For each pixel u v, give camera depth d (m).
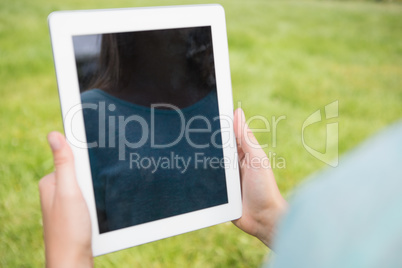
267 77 4.12
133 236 0.94
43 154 2.64
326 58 5.07
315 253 0.31
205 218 1.06
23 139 2.77
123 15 0.93
